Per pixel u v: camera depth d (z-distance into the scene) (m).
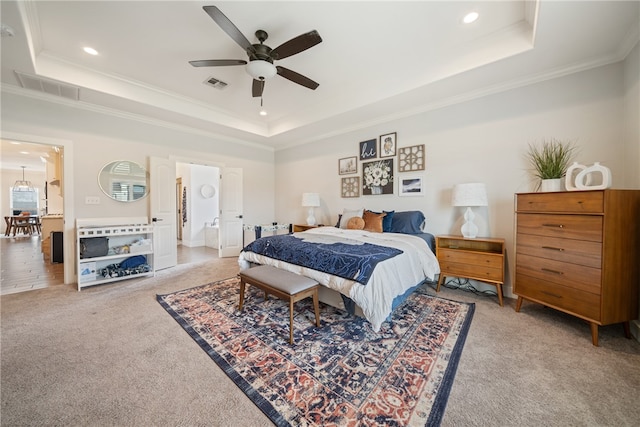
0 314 2.37
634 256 1.89
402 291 2.13
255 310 2.45
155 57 2.69
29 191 10.24
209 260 4.78
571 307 1.98
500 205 2.90
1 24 1.92
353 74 3.08
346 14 2.07
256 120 4.72
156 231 4.01
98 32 2.29
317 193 4.78
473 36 2.37
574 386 1.42
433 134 3.42
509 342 1.88
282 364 1.63
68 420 1.21
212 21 2.16
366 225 3.59
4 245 6.23
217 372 1.56
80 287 3.04
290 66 2.88
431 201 3.46
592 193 1.86
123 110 3.62
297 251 2.49
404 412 1.24
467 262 2.81
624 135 2.19
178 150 4.34
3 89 2.85
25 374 1.53
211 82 3.25
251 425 1.19
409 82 2.99
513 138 2.80
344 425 1.17
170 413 1.25
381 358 1.68
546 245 2.16
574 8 1.73
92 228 3.16
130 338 1.94
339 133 4.58
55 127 3.19
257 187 5.62
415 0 1.93
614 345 1.83
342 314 2.37
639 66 1.96
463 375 1.52
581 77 2.42
